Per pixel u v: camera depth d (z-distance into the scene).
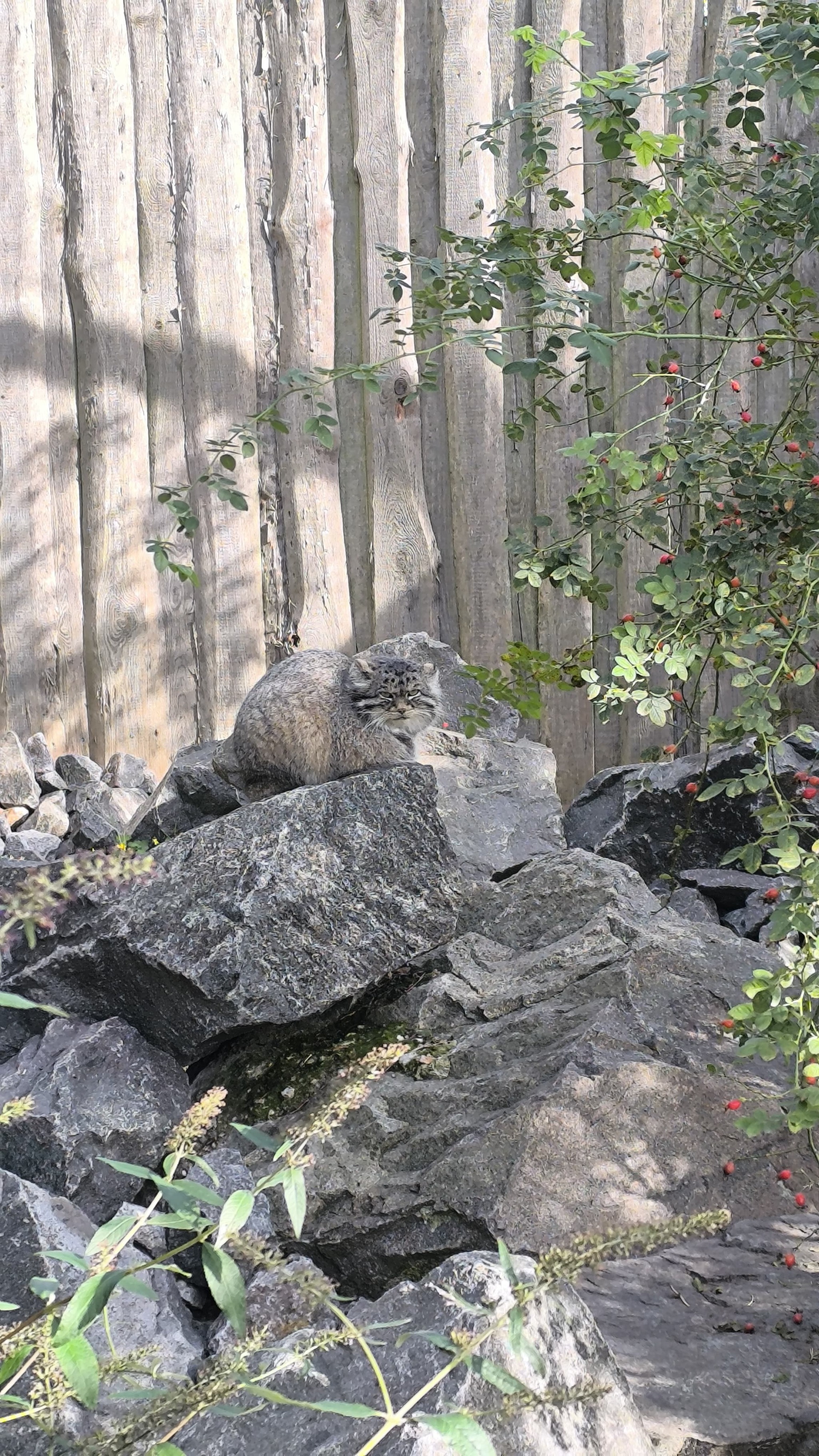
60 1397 2.05
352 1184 4.20
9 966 5.32
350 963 4.78
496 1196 3.87
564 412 7.86
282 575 8.30
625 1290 3.43
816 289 7.52
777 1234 3.77
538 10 7.73
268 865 4.84
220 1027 4.68
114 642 8.25
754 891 5.87
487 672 4.64
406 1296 2.73
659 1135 4.00
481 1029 4.71
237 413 8.22
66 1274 3.29
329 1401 2.11
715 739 3.70
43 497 8.23
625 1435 2.58
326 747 6.08
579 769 7.96
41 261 8.19
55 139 8.16
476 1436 1.74
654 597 3.79
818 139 7.47
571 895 5.26
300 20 8.01
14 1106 2.08
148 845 6.67
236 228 8.16
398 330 4.59
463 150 7.85
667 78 7.64
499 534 8.05
